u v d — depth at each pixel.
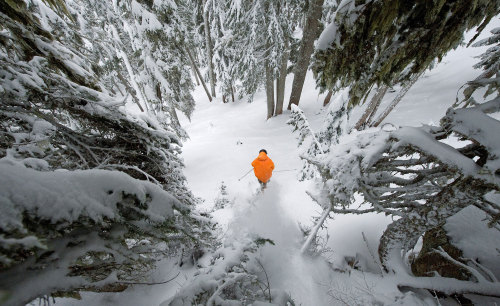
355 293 2.91
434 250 3.04
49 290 1.28
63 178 1.29
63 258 1.36
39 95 2.21
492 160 1.96
